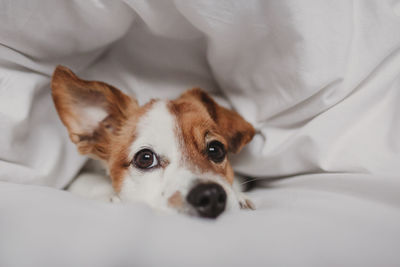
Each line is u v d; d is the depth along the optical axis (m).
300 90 0.30
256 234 0.22
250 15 0.31
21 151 0.32
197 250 0.21
